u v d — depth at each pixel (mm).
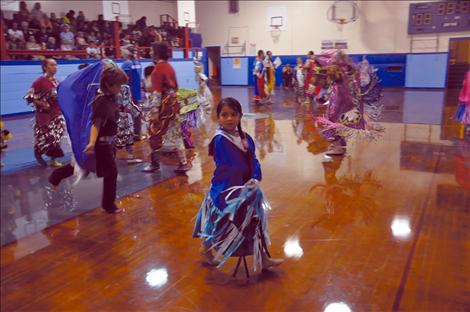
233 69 20484
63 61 11148
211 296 2410
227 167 2492
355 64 5344
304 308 2270
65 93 3623
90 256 2941
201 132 7699
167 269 2736
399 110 10328
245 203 2439
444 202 3881
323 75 5508
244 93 16141
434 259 2797
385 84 17469
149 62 13242
